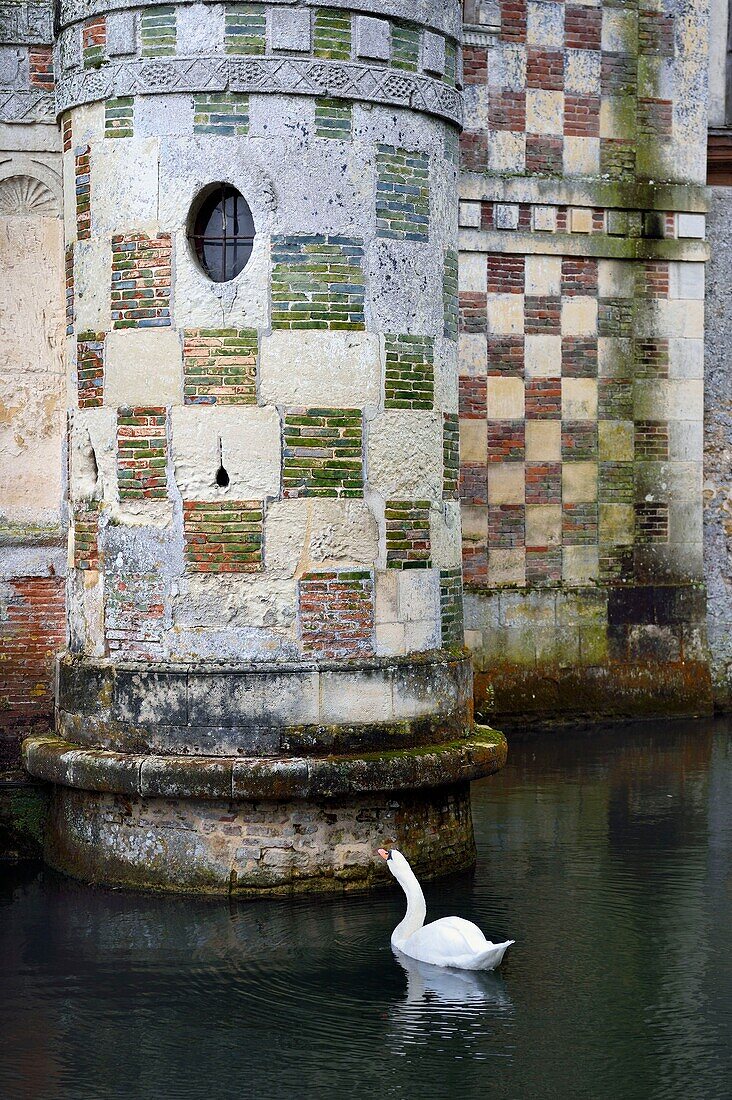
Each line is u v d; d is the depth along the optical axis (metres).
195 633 10.08
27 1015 8.17
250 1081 7.37
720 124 18.70
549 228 17.33
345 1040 7.84
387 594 10.31
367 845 10.23
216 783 9.76
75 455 10.62
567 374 17.56
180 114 9.99
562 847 11.59
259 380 10.00
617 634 17.88
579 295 17.58
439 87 10.55
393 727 10.20
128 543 10.21
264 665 9.99
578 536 17.70
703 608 18.31
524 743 16.30
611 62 17.58
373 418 10.23
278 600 10.05
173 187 10.02
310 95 10.00
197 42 9.94
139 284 10.12
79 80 10.37
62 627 11.13
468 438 17.14
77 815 10.56
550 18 17.25
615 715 17.83
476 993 8.48
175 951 9.08
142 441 10.12
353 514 10.17
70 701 10.55
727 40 18.75
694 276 18.06
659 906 10.06
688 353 18.12
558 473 17.58
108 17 10.15
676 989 8.55
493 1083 7.32
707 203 18.03
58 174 11.10
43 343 11.13
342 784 9.83
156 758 9.95
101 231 10.27
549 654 17.53
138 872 10.20
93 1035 7.92
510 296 17.23
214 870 10.02
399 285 10.34
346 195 10.11
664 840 11.82
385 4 10.19
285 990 8.50
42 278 11.12
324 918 9.69
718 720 17.95
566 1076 7.41
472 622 17.14
